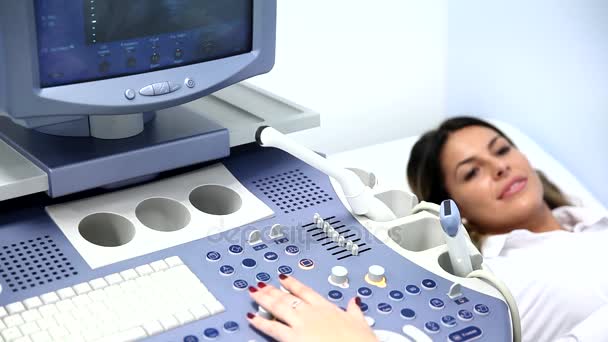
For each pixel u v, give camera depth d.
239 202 1.10
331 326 0.81
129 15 0.99
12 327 0.82
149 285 0.90
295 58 1.73
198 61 1.08
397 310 0.89
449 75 2.01
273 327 0.82
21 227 0.99
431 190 1.99
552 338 1.77
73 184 1.00
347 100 1.86
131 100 1.00
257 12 1.10
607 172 2.08
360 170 1.19
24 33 0.90
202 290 0.90
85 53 0.97
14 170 0.99
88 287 0.89
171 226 1.09
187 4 1.04
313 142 1.85
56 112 0.96
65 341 0.80
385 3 1.82
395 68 1.91
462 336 0.86
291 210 1.08
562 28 2.03
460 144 2.00
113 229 1.05
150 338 0.82
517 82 2.10
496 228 2.03
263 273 0.94
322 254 0.99
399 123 1.99
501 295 0.93
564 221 2.03
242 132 1.17
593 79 2.02
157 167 1.07
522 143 2.07
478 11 1.98
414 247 1.09
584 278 1.80
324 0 1.72
